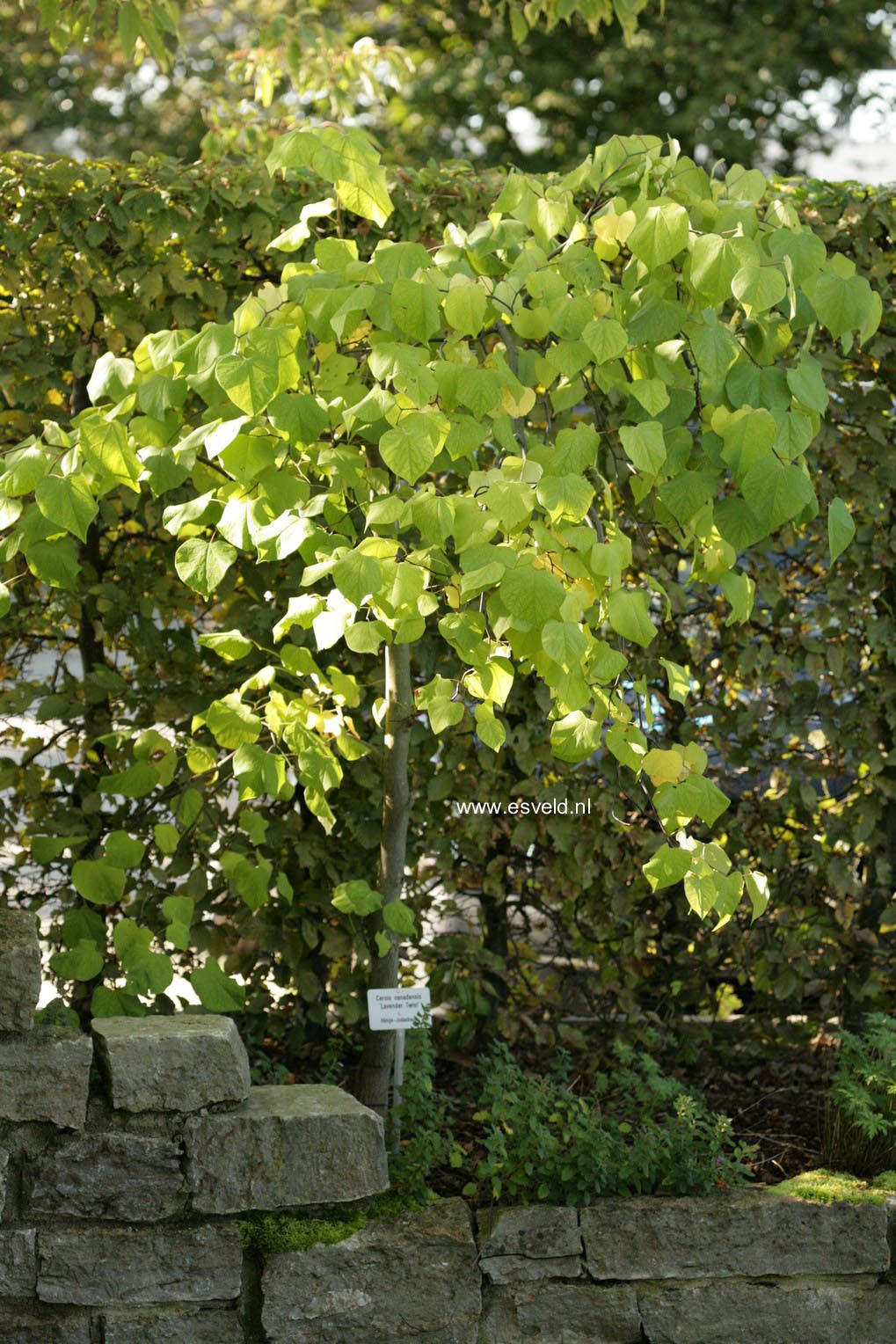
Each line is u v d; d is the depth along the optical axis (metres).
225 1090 2.47
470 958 3.28
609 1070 3.36
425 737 3.16
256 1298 2.46
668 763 2.27
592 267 2.27
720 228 2.25
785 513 2.10
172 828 2.72
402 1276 2.49
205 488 2.54
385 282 2.18
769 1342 2.60
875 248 3.22
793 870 3.42
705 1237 2.61
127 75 10.96
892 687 3.39
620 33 10.96
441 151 11.28
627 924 3.34
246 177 3.04
